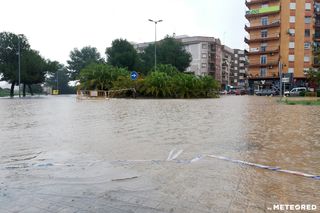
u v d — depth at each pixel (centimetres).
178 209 340
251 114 1487
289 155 601
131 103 2516
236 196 379
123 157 585
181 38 11000
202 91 3950
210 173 477
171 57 7888
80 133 877
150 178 452
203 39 10581
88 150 650
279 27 7094
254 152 627
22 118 1311
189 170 494
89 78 3988
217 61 11181
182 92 3741
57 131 916
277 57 7162
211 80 4088
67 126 1030
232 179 447
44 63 6297
